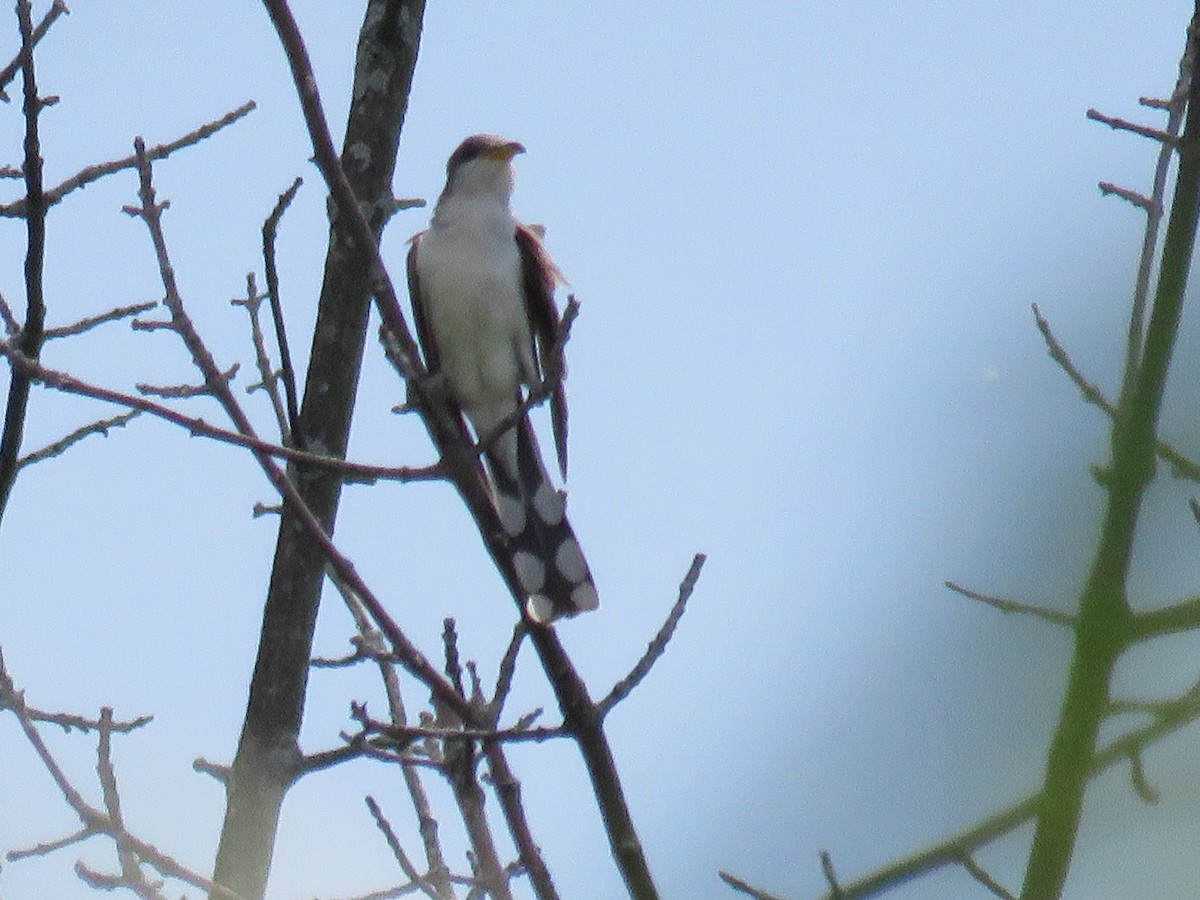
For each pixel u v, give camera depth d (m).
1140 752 6.02
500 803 7.28
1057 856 5.89
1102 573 6.27
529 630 7.36
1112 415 6.61
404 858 8.39
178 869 7.49
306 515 7.62
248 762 9.55
